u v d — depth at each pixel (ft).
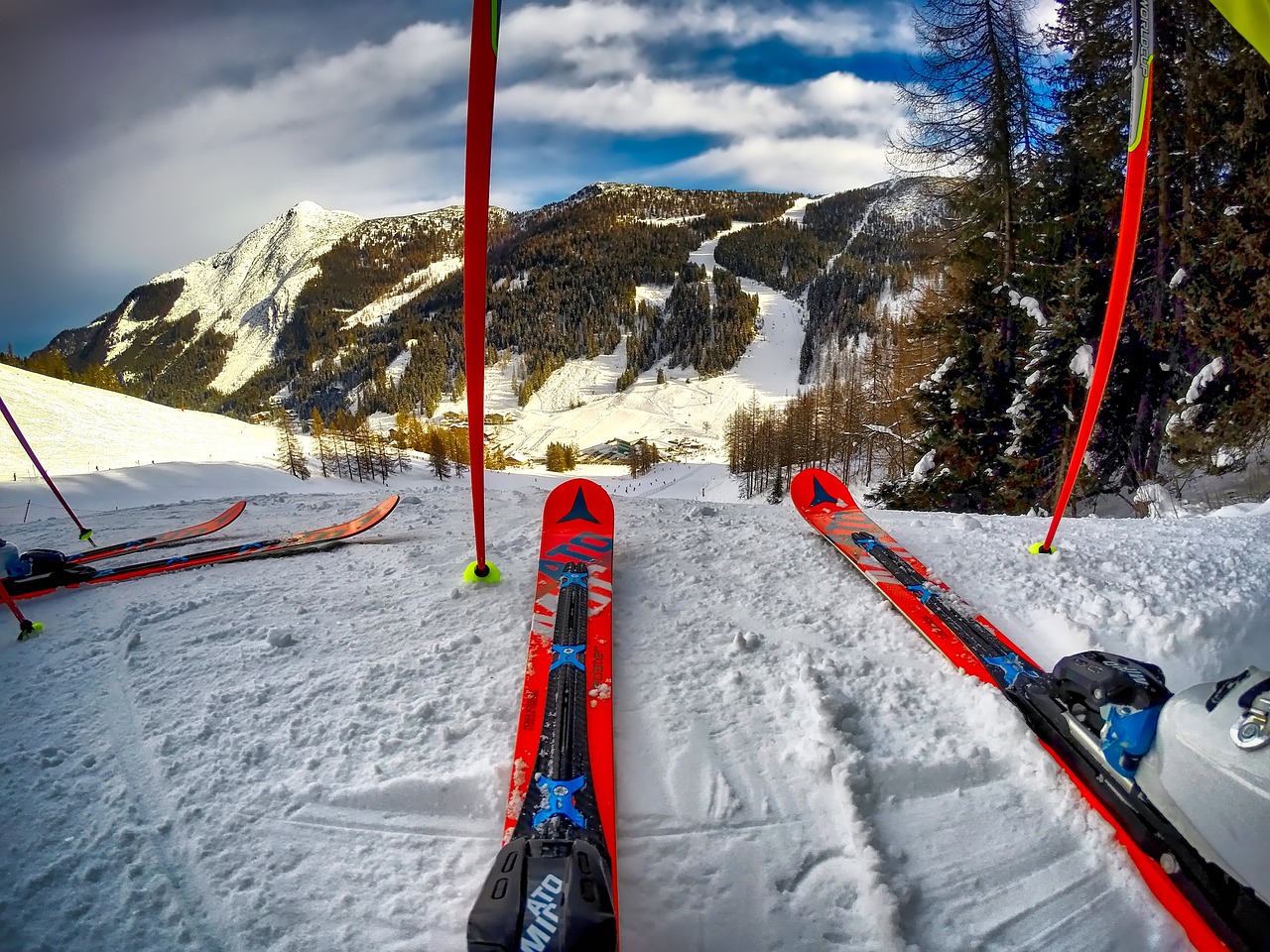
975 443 44.34
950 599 10.62
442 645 9.93
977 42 44.93
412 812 6.88
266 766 7.54
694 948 5.44
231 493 100.53
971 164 46.26
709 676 9.09
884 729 7.98
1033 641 10.55
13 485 57.57
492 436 517.55
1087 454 39.63
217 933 5.59
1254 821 4.50
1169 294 36.83
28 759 7.80
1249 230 33.27
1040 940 5.51
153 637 10.68
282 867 6.24
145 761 7.70
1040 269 42.29
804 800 6.93
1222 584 11.37
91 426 156.04
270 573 13.34
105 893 5.98
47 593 12.87
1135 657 9.94
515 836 5.75
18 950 5.44
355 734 8.02
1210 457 35.06
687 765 7.39
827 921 5.67
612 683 8.79
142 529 18.61
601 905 4.67
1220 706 4.94
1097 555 13.10
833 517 14.87
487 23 7.29
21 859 6.35
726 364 574.56
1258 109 32.40
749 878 6.06
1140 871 5.98
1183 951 5.38
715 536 14.67
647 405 521.65
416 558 13.76
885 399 75.61
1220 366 33.63
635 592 11.78
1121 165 39.88
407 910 5.77
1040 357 38.70
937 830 6.61
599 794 6.55
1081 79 41.39
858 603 11.30
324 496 22.00
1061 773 7.10
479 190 8.20
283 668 9.57
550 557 11.91
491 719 8.20
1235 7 5.37
